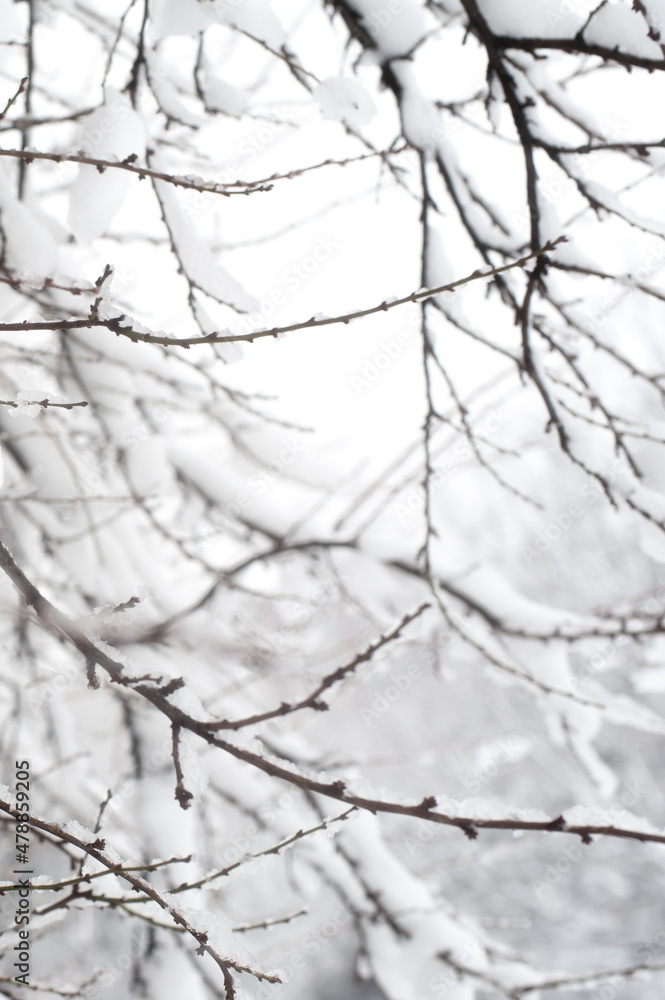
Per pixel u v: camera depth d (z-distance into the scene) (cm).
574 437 226
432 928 304
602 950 995
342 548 336
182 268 185
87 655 119
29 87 210
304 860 328
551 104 192
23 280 130
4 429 291
